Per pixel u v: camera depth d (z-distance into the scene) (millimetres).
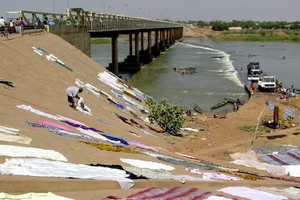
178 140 29812
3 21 33719
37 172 9766
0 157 10078
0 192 8273
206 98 57219
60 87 26875
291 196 14703
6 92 19109
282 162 23984
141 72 84750
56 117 18828
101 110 27062
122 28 73000
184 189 12188
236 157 25219
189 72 83562
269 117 41656
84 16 50531
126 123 27406
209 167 18641
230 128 36094
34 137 13102
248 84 68875
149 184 11852
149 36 111438
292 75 84812
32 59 28594
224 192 13344
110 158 13812
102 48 158250
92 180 10312
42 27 40281
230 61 110188
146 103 39000
